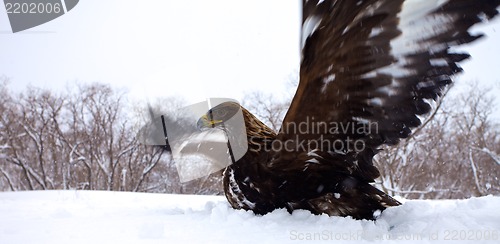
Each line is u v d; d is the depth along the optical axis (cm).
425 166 2547
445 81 374
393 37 355
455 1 343
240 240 372
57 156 3173
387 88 379
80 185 3073
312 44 366
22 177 3262
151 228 392
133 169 2933
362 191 459
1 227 459
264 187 464
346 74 373
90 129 3203
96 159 3016
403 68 366
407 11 347
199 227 435
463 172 2628
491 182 2605
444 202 670
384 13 346
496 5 336
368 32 353
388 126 405
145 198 939
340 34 356
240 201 488
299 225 429
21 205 759
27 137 3209
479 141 2622
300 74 381
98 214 584
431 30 351
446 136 2638
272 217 462
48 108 3228
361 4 343
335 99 389
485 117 2630
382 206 462
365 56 362
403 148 2217
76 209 669
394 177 2205
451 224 392
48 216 571
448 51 358
